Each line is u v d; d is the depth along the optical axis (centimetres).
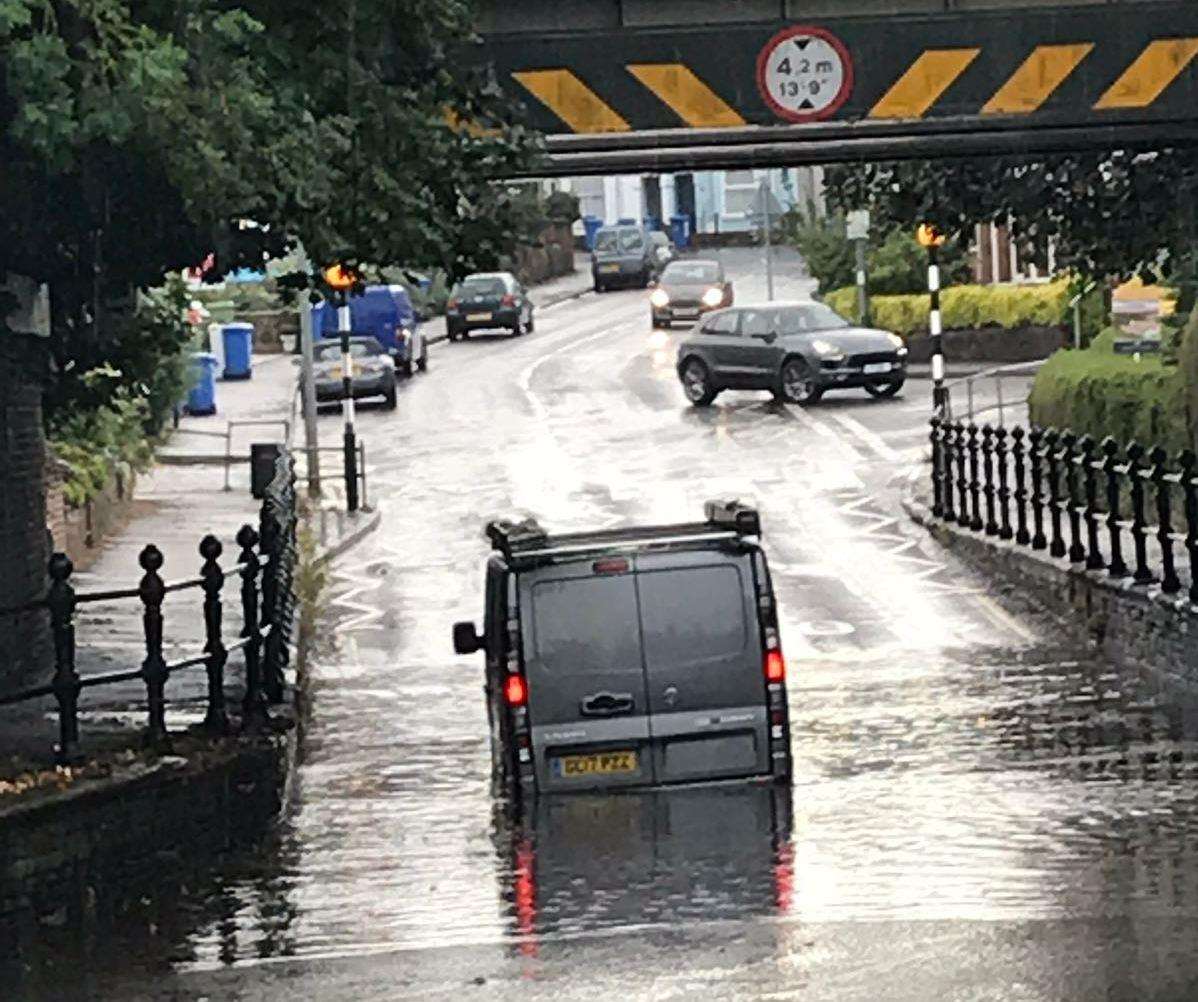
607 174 3531
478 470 6506
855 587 4419
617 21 3219
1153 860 2020
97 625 3522
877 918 1823
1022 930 1756
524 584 2394
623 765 2400
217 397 8462
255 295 10400
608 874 2070
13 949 1892
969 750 2734
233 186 2131
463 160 2636
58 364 3167
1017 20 3272
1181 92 3300
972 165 4284
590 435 7150
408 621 4256
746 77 3244
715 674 2403
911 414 7238
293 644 3522
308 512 5528
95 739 2334
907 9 3259
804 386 7544
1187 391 4097
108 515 5134
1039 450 4544
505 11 3209
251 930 1912
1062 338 8781
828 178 4462
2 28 1859
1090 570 3850
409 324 9069
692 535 2416
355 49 2438
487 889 2036
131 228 2577
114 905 2052
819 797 2409
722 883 2003
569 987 1638
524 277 13350
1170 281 4519
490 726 2695
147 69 1944
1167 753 2650
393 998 1636
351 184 2459
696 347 7769
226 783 2297
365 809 2508
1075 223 4284
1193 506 3247
